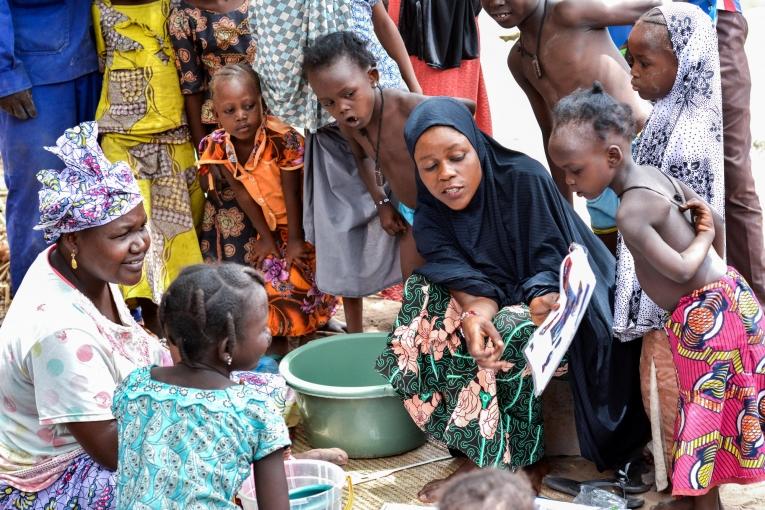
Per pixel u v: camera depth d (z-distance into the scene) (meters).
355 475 3.60
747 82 4.06
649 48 3.28
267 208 4.32
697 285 2.97
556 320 2.90
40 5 4.45
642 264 3.03
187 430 2.38
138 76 4.41
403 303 3.53
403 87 4.27
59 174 2.76
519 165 3.45
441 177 3.30
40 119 4.51
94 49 4.55
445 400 3.46
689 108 3.26
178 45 4.37
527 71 4.25
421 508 3.03
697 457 2.99
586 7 3.90
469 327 3.18
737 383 2.99
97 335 2.78
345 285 4.26
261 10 3.96
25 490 2.80
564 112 2.99
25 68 4.45
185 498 2.35
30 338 2.72
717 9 3.96
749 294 3.03
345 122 3.76
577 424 3.38
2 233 5.16
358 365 4.16
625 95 3.99
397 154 3.86
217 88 4.05
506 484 1.77
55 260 2.86
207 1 4.33
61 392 2.70
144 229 2.85
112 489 2.77
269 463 2.47
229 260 4.51
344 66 3.63
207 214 4.63
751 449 2.99
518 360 3.28
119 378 2.85
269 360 3.92
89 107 4.67
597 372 3.31
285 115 4.12
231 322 2.37
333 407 3.63
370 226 4.27
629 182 2.99
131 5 4.38
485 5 4.08
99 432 2.71
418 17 5.11
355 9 4.03
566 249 3.39
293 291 4.39
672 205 2.99
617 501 3.21
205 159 4.28
